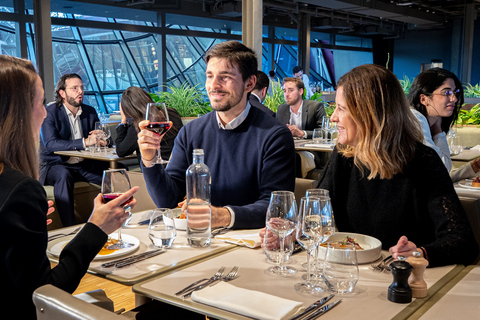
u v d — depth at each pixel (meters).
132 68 11.74
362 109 1.51
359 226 1.64
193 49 12.54
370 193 1.62
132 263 1.32
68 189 3.92
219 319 0.98
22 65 1.17
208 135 2.00
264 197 1.87
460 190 2.44
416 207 1.54
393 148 1.51
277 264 1.31
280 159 1.89
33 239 1.05
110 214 1.29
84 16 10.15
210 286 1.12
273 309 0.98
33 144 1.17
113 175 1.43
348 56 17.91
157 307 1.51
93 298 1.37
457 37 15.16
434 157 1.54
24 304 1.05
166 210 1.51
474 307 1.03
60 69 10.78
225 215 1.65
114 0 9.70
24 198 1.05
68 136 4.36
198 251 1.43
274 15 13.52
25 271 1.04
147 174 1.85
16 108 1.13
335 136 4.68
